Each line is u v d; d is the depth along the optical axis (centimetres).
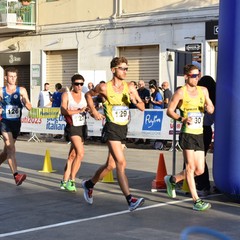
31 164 1191
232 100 716
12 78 881
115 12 2136
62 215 694
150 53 2061
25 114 1831
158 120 1514
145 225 639
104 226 635
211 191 858
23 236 591
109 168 741
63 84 2356
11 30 2442
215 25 1847
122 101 699
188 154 717
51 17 2355
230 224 645
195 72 705
